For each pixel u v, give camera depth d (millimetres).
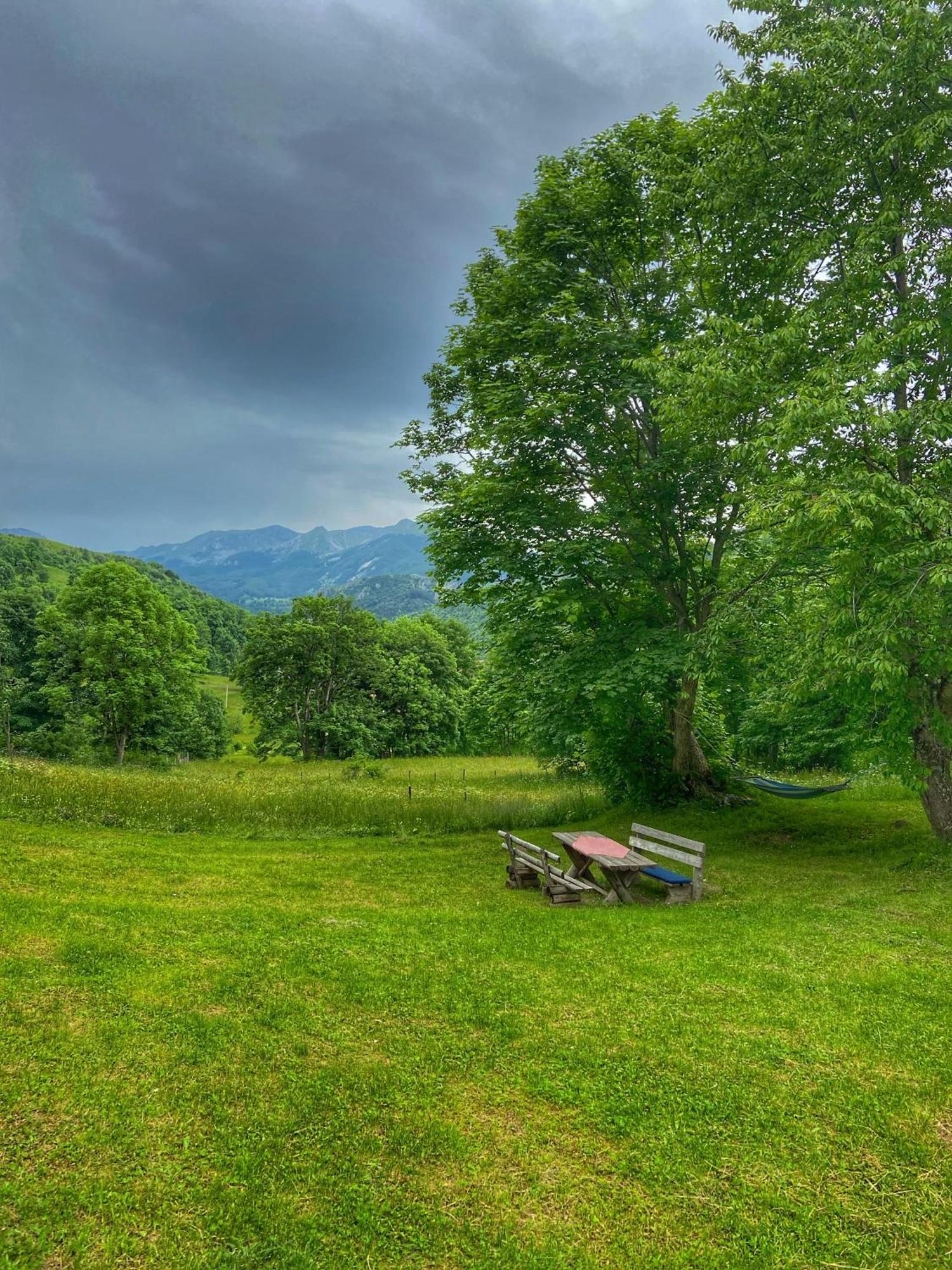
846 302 10156
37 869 9602
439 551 14852
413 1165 3979
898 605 8781
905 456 9688
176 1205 3607
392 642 62531
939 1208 3766
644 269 14289
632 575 13898
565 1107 4547
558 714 15211
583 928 8148
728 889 10352
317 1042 5191
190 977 6129
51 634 42312
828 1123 4453
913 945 7531
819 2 10477
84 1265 3219
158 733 46438
